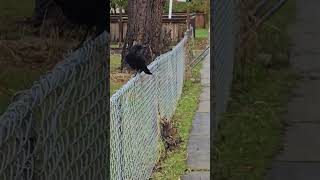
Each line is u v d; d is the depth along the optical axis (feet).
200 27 95.91
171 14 80.48
